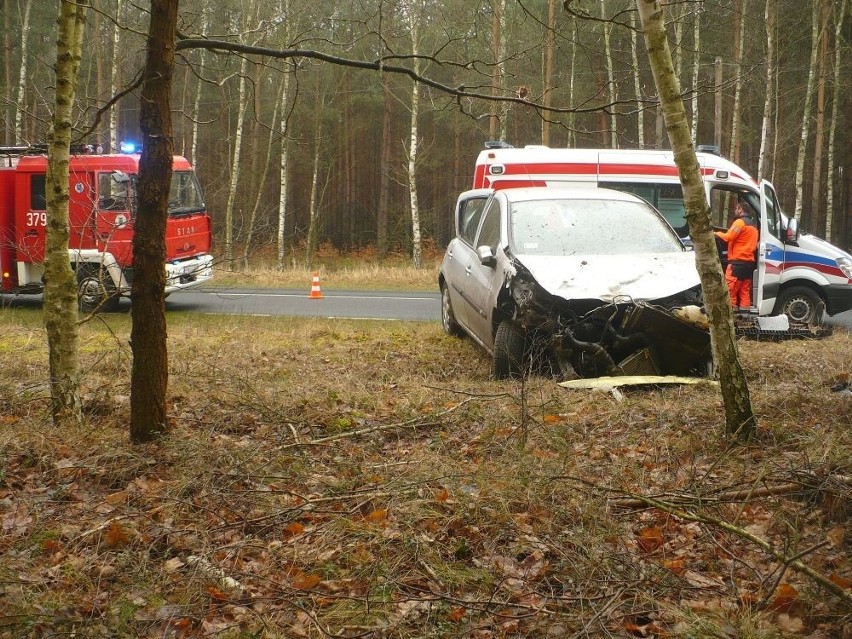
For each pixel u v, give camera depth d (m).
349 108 40.38
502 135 27.70
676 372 8.07
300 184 50.12
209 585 3.89
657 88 5.46
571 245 8.94
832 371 7.98
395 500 4.62
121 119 28.52
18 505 4.94
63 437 6.09
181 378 8.12
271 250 43.38
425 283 22.20
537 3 23.84
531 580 3.89
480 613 3.56
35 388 7.50
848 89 33.56
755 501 4.61
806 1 30.20
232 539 4.45
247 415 6.70
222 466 5.32
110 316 14.84
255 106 7.66
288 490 5.05
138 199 5.68
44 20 33.62
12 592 3.84
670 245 9.08
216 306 16.89
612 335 8.04
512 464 5.17
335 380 8.28
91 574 4.10
